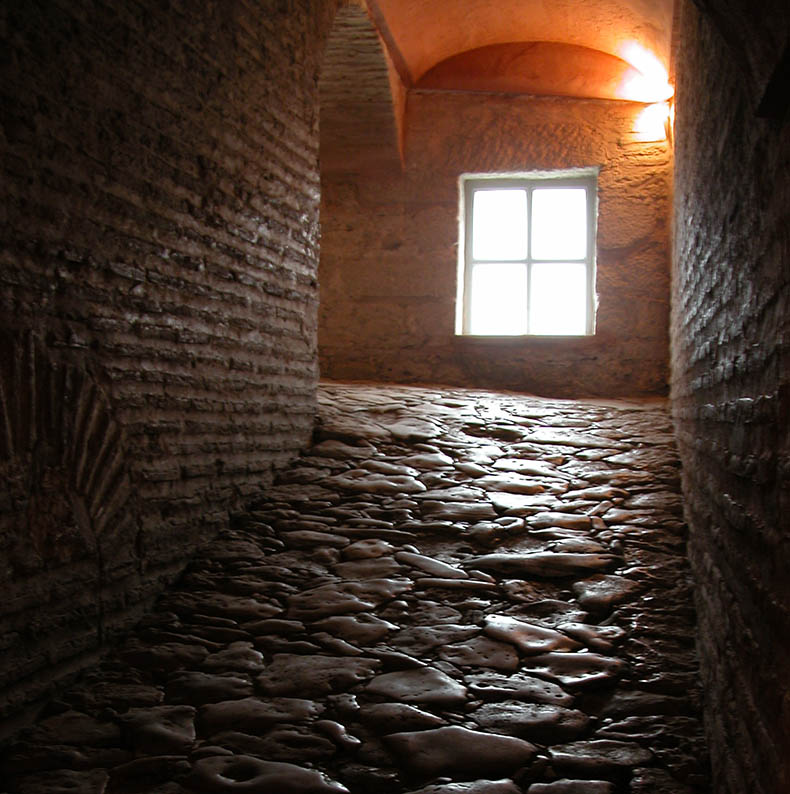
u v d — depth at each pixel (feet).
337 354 25.54
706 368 11.07
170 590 12.53
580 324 25.26
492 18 23.00
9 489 9.36
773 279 6.20
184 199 13.07
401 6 20.93
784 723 5.41
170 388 12.73
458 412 19.90
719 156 9.48
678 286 17.81
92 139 10.94
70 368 10.51
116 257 11.48
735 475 7.95
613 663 10.37
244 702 9.75
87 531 10.71
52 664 9.98
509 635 11.05
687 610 11.51
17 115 9.61
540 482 15.87
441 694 9.77
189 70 13.10
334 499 15.20
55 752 8.89
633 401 22.48
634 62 23.29
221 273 14.15
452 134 25.20
